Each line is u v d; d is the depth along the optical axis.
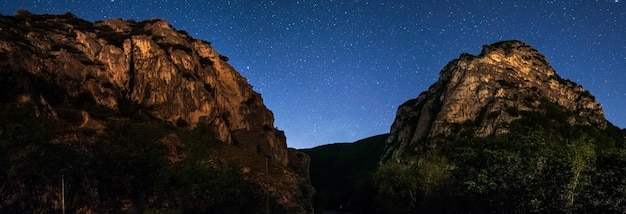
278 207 53.34
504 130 118.94
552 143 42.91
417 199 88.00
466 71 142.50
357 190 117.75
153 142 52.03
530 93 136.75
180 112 67.19
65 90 60.69
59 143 45.59
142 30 81.56
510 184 41.59
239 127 74.38
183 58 75.12
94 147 47.69
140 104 67.31
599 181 38.44
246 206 51.03
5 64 54.84
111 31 78.19
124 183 45.19
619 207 36.25
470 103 134.62
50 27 72.88
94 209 42.38
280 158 75.62
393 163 97.38
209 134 61.75
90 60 68.06
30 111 48.09
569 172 39.50
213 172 49.09
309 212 57.19
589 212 38.34
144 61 72.06
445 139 126.19
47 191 40.66
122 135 51.97
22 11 76.25
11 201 39.00
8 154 41.09
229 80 80.56
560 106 140.88
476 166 48.84
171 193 46.50
